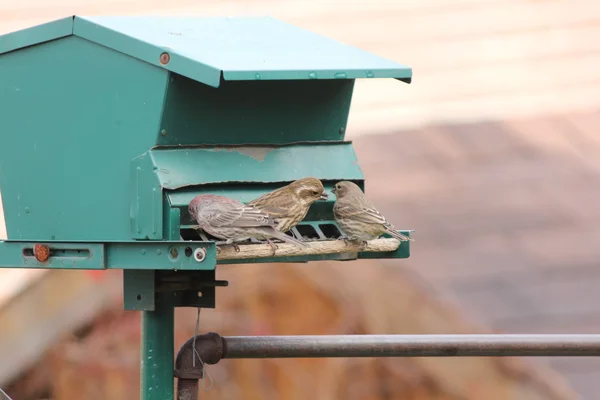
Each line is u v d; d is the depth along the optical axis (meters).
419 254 15.84
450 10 20.23
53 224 10.98
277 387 14.66
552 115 19.36
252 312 14.86
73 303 15.02
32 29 10.87
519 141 18.67
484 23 20.31
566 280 15.67
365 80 19.06
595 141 18.66
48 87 10.88
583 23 20.83
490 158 17.94
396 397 14.78
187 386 10.78
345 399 14.70
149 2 18.20
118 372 14.75
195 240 10.70
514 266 15.85
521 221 16.67
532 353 10.73
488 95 19.42
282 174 11.23
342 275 15.04
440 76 19.44
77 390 14.83
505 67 19.84
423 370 14.81
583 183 17.75
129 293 10.80
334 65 10.77
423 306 14.98
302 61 10.79
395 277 15.20
